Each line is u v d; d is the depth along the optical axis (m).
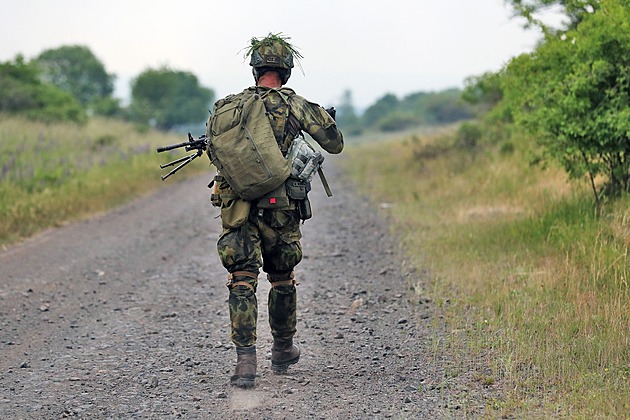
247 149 8.89
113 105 171.25
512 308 12.41
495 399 8.74
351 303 14.49
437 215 24.23
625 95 16.91
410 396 9.09
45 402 9.35
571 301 12.44
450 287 14.78
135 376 10.34
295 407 8.80
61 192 29.75
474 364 10.14
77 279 17.59
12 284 17.03
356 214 28.03
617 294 12.08
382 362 10.62
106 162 41.62
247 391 9.33
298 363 10.71
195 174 48.84
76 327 13.35
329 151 9.49
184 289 16.33
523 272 14.71
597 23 17.36
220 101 9.32
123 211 30.61
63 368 10.86
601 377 9.15
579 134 17.33
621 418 7.87
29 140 47.19
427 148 42.81
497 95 42.19
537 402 8.55
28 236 24.11
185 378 10.19
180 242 22.91
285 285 9.80
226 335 12.52
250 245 9.16
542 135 19.44
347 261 18.86
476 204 24.41
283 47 9.46
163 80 185.62
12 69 78.12
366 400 8.99
